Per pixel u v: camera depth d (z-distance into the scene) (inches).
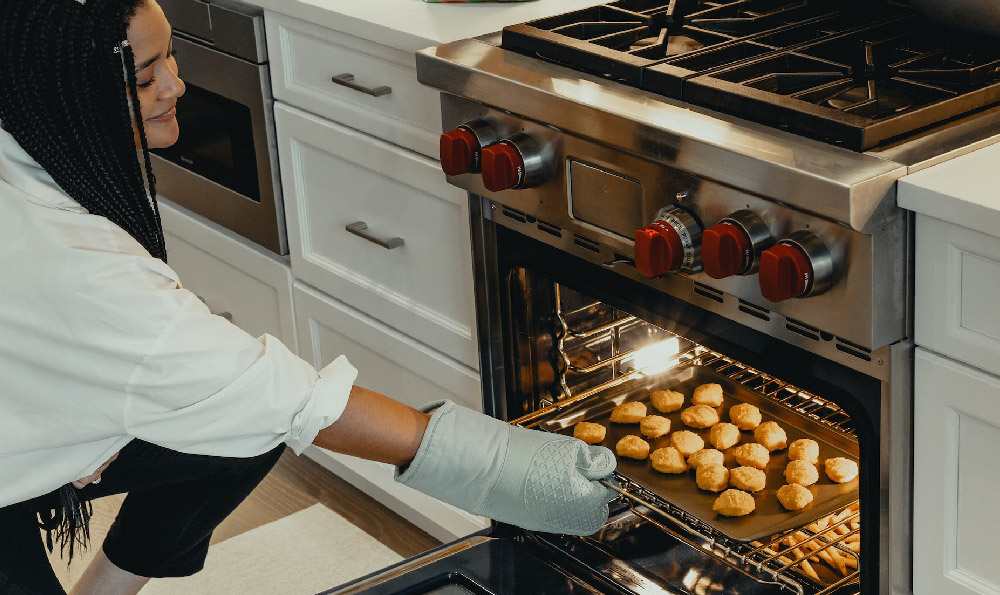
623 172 55.4
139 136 50.2
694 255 52.7
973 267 44.4
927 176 45.1
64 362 44.9
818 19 61.0
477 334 73.4
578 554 65.6
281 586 84.1
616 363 74.4
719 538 59.2
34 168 46.0
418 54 64.4
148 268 45.2
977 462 47.4
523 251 66.3
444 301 76.5
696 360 73.2
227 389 45.7
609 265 59.7
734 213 50.1
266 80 85.8
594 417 69.5
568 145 58.1
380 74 74.7
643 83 56.2
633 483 62.8
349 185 81.5
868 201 44.6
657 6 67.4
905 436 49.7
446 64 62.6
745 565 61.8
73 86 45.6
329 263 86.8
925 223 45.6
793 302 50.1
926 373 47.8
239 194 92.8
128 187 49.7
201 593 83.7
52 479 50.1
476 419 53.4
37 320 44.4
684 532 65.7
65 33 44.8
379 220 79.9
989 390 45.4
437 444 51.6
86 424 46.5
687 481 62.6
